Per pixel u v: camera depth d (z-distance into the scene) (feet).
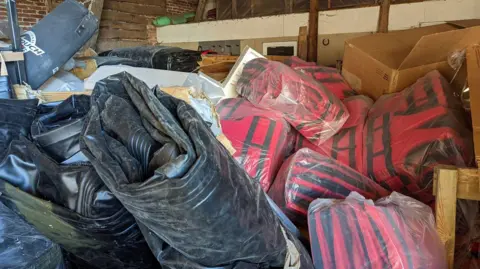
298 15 15.30
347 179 4.82
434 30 7.74
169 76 6.53
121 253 3.26
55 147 3.41
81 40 5.82
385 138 5.27
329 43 14.56
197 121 2.55
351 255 3.66
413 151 4.71
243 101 5.96
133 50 11.72
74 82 6.17
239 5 18.81
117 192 2.39
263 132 5.33
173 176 2.21
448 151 4.47
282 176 4.90
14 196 3.12
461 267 4.58
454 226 3.90
